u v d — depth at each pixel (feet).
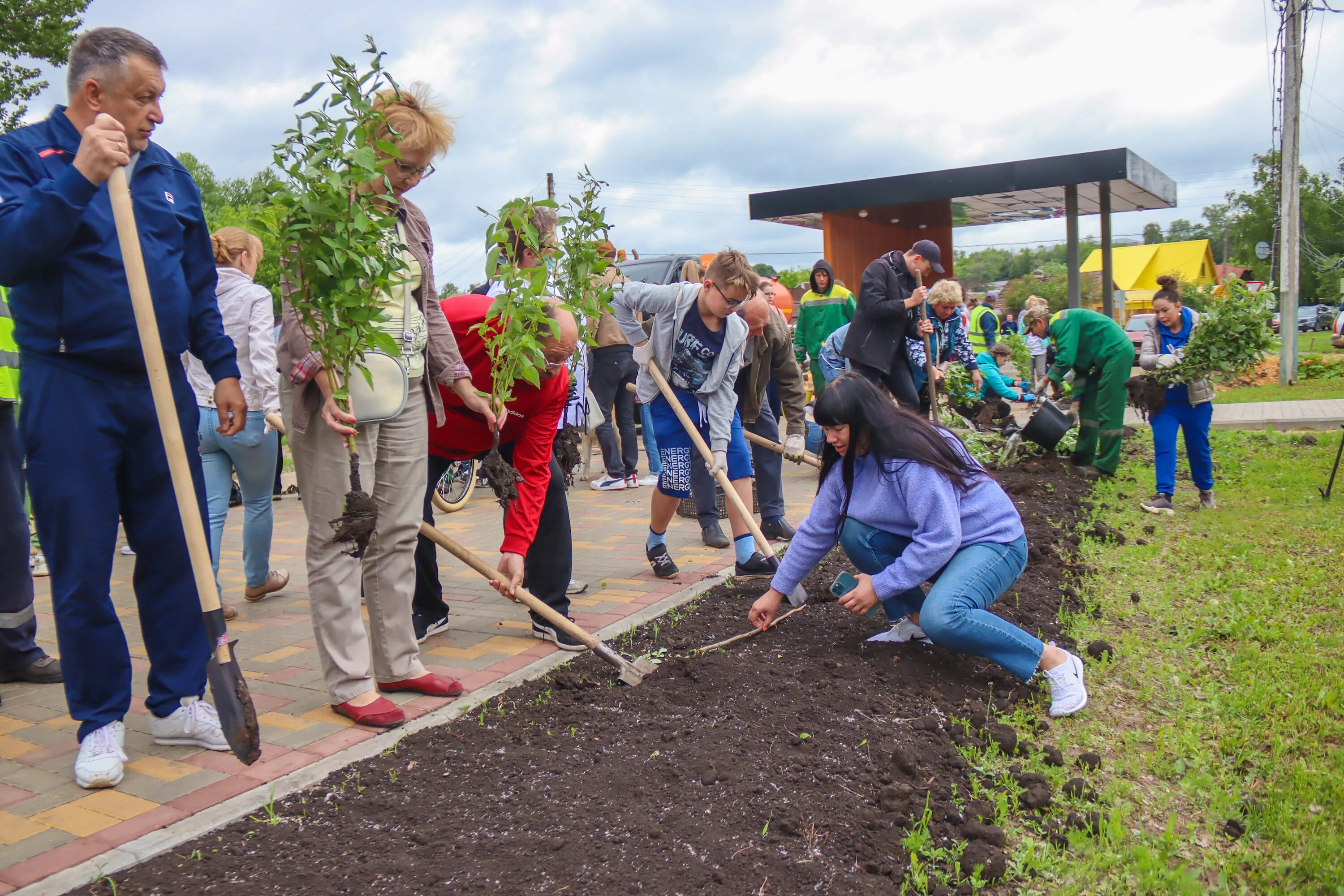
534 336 11.06
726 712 10.62
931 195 45.75
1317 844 8.42
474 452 13.60
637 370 27.61
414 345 11.10
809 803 8.57
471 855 7.73
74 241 8.90
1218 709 11.32
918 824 8.48
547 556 13.75
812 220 53.83
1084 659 12.75
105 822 8.49
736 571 16.88
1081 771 10.02
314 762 9.68
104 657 9.46
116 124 8.01
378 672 11.61
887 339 23.52
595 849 7.78
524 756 9.60
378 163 9.43
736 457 17.49
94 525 9.27
